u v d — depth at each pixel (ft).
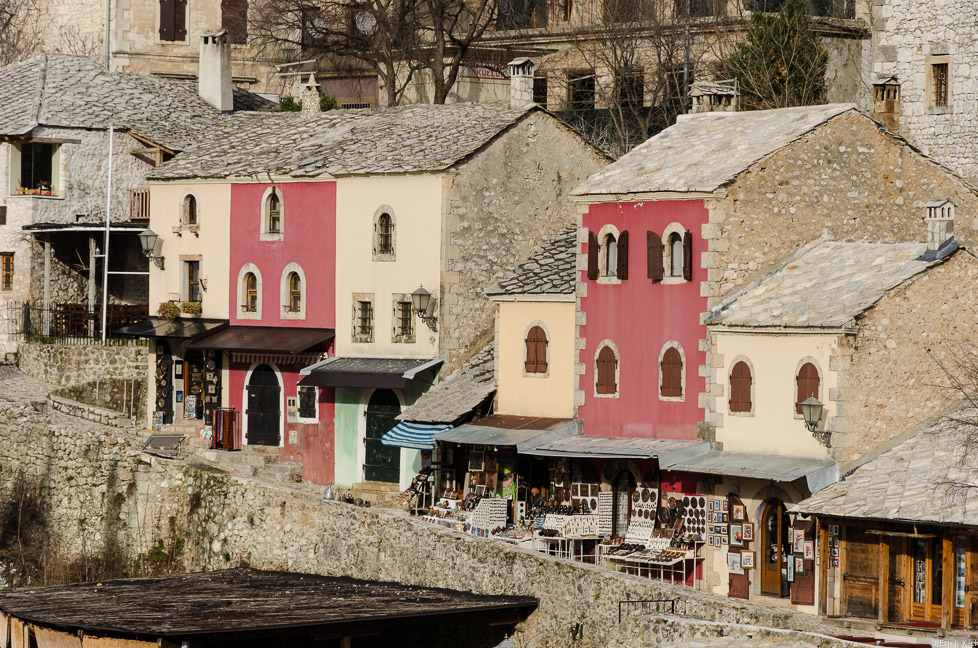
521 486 185.26
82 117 247.91
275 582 175.32
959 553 143.43
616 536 175.01
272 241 215.72
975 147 221.46
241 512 193.06
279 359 214.07
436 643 163.43
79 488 213.46
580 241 183.42
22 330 247.09
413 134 211.41
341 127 223.51
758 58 217.15
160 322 223.30
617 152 240.32
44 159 247.29
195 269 225.97
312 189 211.41
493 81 266.36
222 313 220.84
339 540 180.34
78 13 301.02
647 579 148.87
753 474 156.35
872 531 145.48
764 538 161.58
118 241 250.57
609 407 179.83
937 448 152.46
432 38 269.03
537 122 206.59
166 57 297.74
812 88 216.33
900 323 158.30
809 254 173.17
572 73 259.60
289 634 147.23
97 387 236.84
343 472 205.67
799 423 159.02
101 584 178.19
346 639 151.84
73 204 247.50
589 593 150.30
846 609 149.89
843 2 245.45
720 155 177.47
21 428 221.25
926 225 175.73
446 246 197.47
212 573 184.85
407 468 199.00
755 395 163.32
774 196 172.96
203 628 145.59
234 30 298.76
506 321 191.93
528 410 189.26
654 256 174.91
